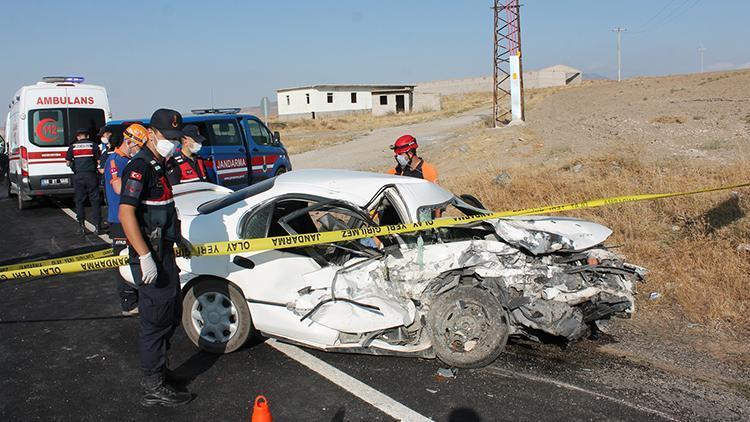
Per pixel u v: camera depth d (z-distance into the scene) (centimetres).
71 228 1095
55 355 509
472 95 7494
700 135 1564
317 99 5578
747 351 491
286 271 488
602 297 468
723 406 406
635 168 1079
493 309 454
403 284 472
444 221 491
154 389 415
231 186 1173
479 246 485
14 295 682
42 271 450
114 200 552
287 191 512
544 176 1127
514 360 482
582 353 495
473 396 423
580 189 982
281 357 496
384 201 516
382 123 4375
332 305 470
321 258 493
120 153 552
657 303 595
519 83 2611
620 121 2105
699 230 749
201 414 407
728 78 4309
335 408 411
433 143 2392
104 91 1330
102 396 434
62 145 1272
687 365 470
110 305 642
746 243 687
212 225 513
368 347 468
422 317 469
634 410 402
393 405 413
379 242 519
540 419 392
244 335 497
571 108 3197
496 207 970
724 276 612
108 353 512
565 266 481
